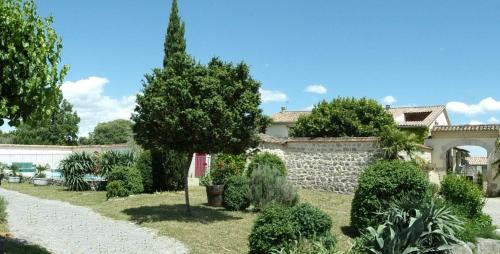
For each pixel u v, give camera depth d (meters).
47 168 25.19
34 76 5.62
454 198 11.20
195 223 10.78
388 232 7.94
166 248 8.45
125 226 10.43
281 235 7.85
